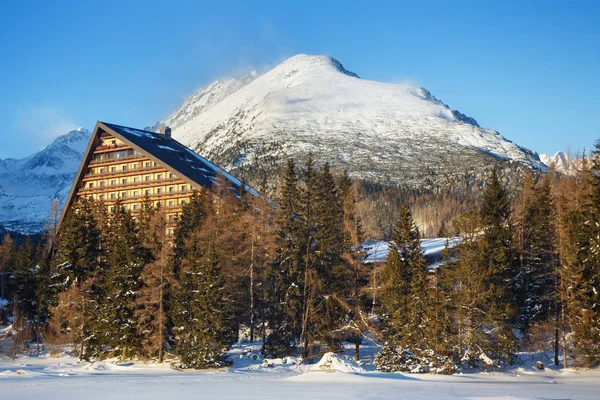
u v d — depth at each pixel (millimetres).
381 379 56250
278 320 76688
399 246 73125
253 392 44656
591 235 66375
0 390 47094
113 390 46625
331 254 73750
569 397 42625
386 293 70125
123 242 78812
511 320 69438
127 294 76312
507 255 74375
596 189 68938
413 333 66438
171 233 117250
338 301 70812
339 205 87438
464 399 40188
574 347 66375
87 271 84062
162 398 41094
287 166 91500
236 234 80688
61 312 80875
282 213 78750
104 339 76500
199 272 72062
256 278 81250
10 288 113938
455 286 69938
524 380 58781
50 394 44094
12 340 87250
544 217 76062
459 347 66188
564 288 67562
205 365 68500
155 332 74375
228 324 71812
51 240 117875
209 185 116438
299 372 64438
